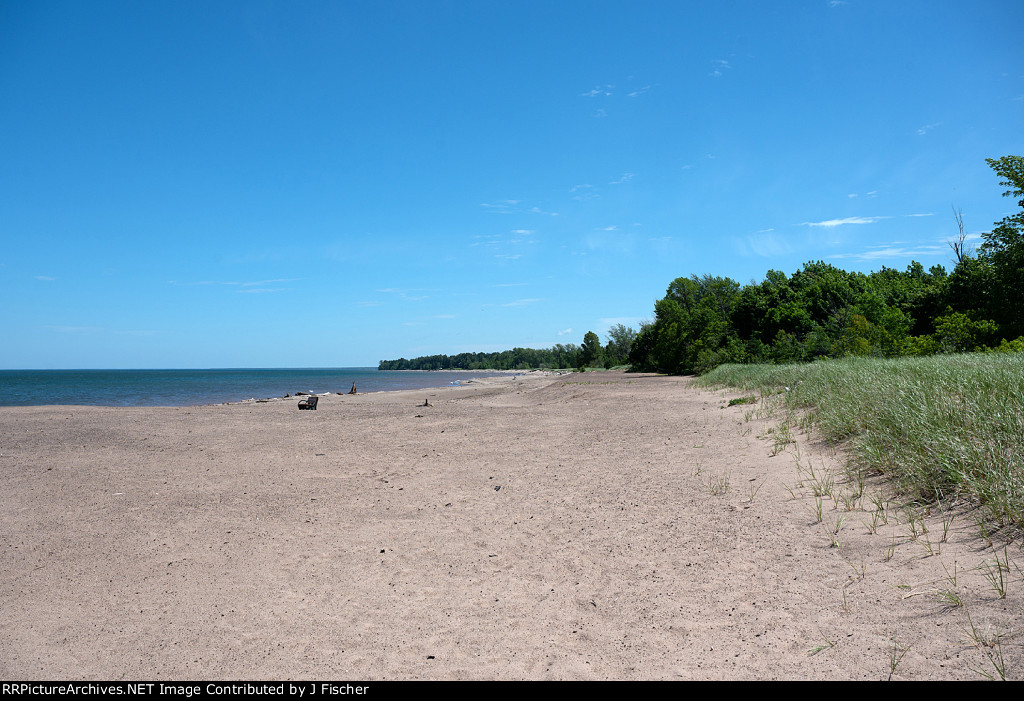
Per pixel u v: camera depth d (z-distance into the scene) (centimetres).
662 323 6469
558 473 852
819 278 4719
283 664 340
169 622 404
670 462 872
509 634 372
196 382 8975
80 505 725
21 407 2284
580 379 5088
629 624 377
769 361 3669
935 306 3262
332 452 1097
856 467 678
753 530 534
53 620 412
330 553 542
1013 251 2364
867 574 408
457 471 900
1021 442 535
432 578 475
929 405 705
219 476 888
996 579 363
